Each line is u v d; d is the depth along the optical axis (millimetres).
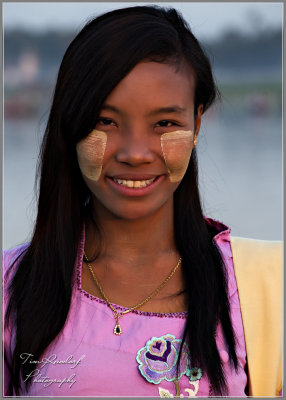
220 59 43250
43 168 2463
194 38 2418
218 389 2268
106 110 2191
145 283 2400
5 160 11383
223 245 2580
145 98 2174
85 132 2225
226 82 42312
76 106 2225
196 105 2398
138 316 2314
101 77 2170
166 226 2459
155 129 2227
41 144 2574
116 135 2221
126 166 2217
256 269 2518
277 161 10898
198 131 2465
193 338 2287
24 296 2426
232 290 2471
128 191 2238
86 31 2307
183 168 2287
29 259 2502
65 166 2414
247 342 2402
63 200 2443
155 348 2256
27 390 2328
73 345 2285
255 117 25594
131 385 2223
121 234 2416
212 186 8523
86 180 2307
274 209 7430
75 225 2469
